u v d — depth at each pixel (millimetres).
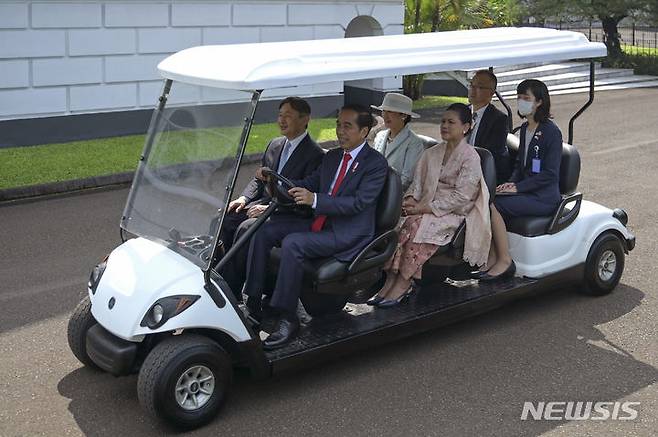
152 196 4492
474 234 5070
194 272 4062
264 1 13680
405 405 4293
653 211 8203
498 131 5891
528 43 5203
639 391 4457
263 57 4117
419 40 4906
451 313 4953
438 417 4168
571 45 5418
